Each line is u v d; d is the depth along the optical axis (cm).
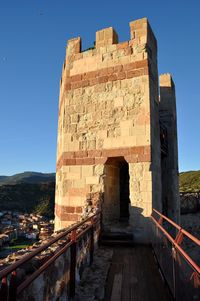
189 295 323
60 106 1320
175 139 1472
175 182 1388
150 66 1001
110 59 1036
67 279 427
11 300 237
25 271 297
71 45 1130
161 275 563
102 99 1023
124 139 958
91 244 635
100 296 461
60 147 1196
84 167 1008
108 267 610
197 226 1997
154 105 1014
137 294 473
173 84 1530
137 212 892
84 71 1078
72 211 999
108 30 1059
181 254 368
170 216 1316
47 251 368
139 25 1006
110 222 1007
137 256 710
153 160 938
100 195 938
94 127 1019
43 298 324
